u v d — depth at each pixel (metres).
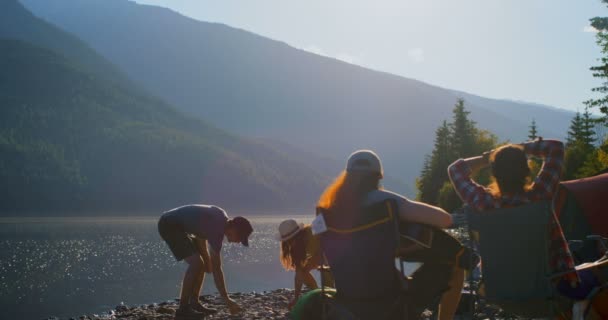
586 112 66.12
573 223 5.68
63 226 124.75
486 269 3.56
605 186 5.58
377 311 2.96
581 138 65.06
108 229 110.06
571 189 5.64
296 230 6.07
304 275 6.13
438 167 80.62
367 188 3.08
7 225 126.69
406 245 3.06
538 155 3.69
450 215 3.01
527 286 3.42
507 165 3.54
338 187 3.13
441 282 3.08
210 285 20.31
